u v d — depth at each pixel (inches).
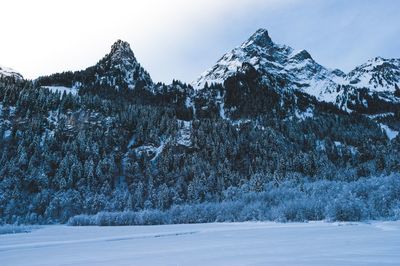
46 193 5024.6
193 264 1025.5
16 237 2775.6
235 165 6284.5
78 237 2603.3
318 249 1224.2
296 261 947.3
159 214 4318.4
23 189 5152.6
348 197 3393.2
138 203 5083.7
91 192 5241.1
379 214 3189.0
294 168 5900.6
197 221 4220.0
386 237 1584.6
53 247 1941.4
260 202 4072.3
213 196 5142.7
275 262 951.0
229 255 1199.6
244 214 4010.8
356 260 912.3
